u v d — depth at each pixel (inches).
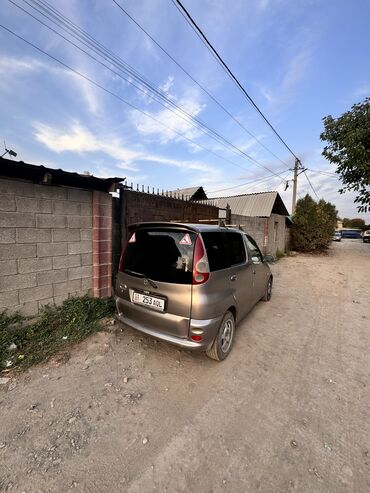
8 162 101.7
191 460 66.2
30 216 118.6
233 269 121.0
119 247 170.2
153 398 88.7
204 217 260.2
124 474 62.0
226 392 93.6
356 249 753.6
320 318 173.5
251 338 138.7
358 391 96.7
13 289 115.3
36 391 88.7
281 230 541.6
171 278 101.0
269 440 73.2
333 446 71.7
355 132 425.4
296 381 101.9
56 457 65.4
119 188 167.5
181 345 98.3
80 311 134.6
